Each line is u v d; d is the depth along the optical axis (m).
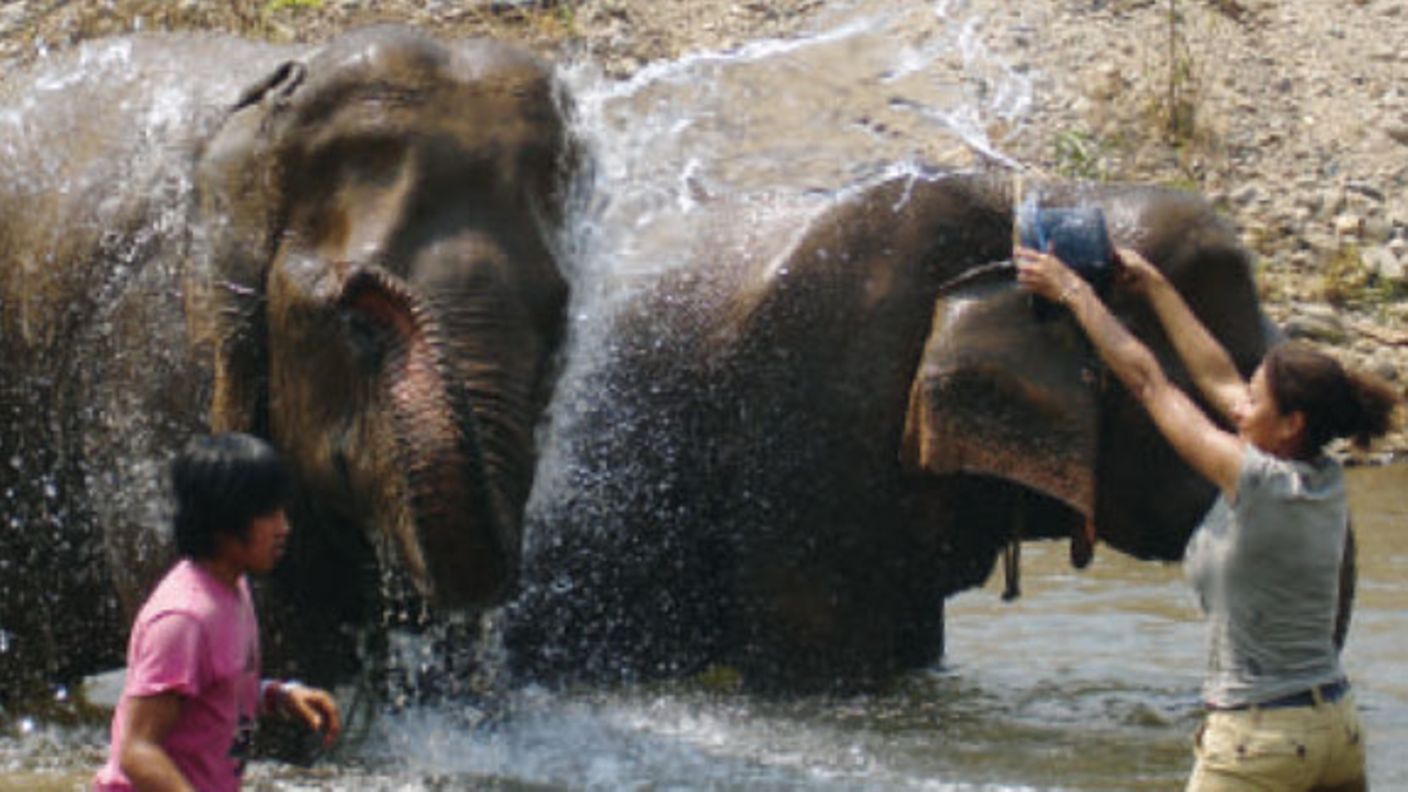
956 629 12.55
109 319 9.71
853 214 11.36
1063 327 10.77
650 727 10.56
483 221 8.66
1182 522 10.97
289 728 9.54
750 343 11.33
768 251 11.52
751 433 11.32
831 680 11.32
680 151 16.84
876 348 11.15
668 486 11.41
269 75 9.15
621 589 11.34
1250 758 7.45
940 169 11.70
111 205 9.89
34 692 10.57
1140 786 9.45
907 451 11.04
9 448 10.19
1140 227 10.88
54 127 10.35
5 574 10.31
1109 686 11.33
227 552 6.74
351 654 9.77
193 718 6.64
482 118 8.81
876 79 18.48
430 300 8.48
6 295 10.16
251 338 8.99
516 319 8.57
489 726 10.37
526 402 8.53
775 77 18.23
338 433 8.76
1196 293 10.81
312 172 8.84
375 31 9.05
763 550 11.34
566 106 9.16
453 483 8.18
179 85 10.18
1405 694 10.83
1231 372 8.54
